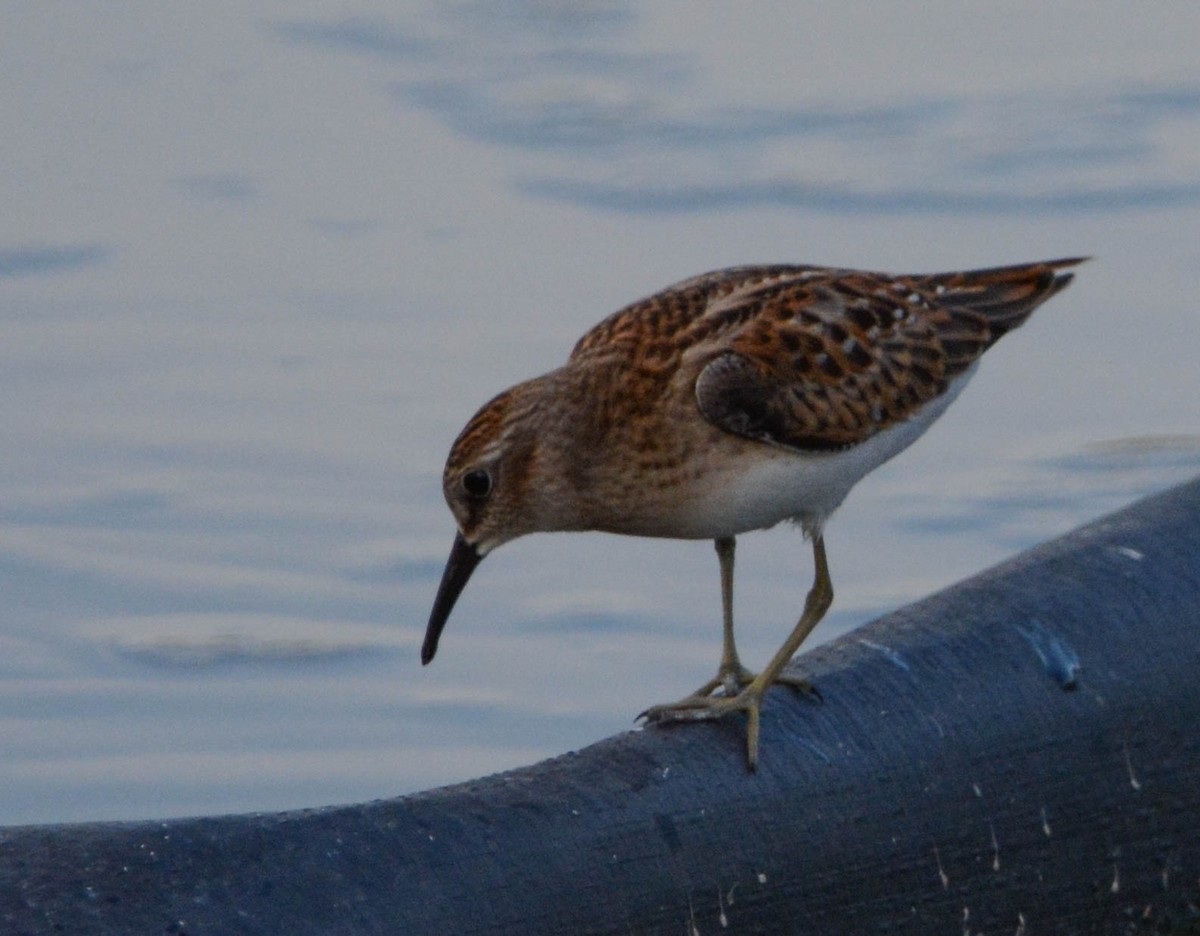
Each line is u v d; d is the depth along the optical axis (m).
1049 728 6.55
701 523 9.11
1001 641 6.67
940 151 16.81
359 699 11.91
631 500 9.12
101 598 12.62
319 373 14.41
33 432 13.91
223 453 13.73
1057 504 13.20
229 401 14.17
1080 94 17.64
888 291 9.52
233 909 5.59
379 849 5.82
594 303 15.03
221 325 14.93
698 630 12.34
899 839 6.39
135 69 18.23
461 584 9.42
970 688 6.55
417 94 17.92
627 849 6.09
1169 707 6.67
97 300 15.27
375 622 12.48
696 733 6.41
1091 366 14.37
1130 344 14.53
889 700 6.53
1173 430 13.77
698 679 11.93
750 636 12.20
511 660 12.19
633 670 12.03
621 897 6.04
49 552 12.95
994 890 6.50
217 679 12.02
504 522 9.30
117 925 5.48
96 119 17.50
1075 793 6.56
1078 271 14.60
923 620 6.82
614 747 6.40
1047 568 6.94
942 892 6.44
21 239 15.92
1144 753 6.64
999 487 13.39
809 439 8.95
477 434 9.21
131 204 16.41
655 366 8.98
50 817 10.98
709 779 6.25
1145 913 6.69
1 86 17.95
